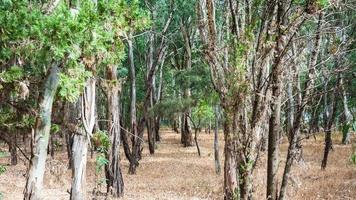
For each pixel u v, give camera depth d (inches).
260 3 231.3
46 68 283.3
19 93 277.1
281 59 219.8
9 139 331.0
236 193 226.5
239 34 228.8
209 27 241.0
